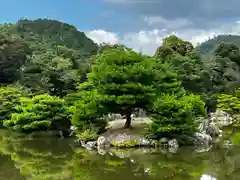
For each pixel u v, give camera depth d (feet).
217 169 55.11
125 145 75.31
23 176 52.11
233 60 180.04
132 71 75.36
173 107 76.28
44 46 208.54
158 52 141.38
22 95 119.96
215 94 150.61
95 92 80.38
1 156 69.72
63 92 150.41
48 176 51.88
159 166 57.98
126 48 86.94
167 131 75.51
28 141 91.09
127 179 49.21
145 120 95.30
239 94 147.84
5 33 168.55
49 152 73.92
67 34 321.52
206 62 173.06
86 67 167.73
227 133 101.65
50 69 150.82
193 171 53.78
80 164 60.75
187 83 132.87
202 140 79.92
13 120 97.30
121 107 77.71
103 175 51.98
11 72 149.38
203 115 90.58
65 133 102.01
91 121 82.58
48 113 95.20
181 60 132.77
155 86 82.64
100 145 76.13
